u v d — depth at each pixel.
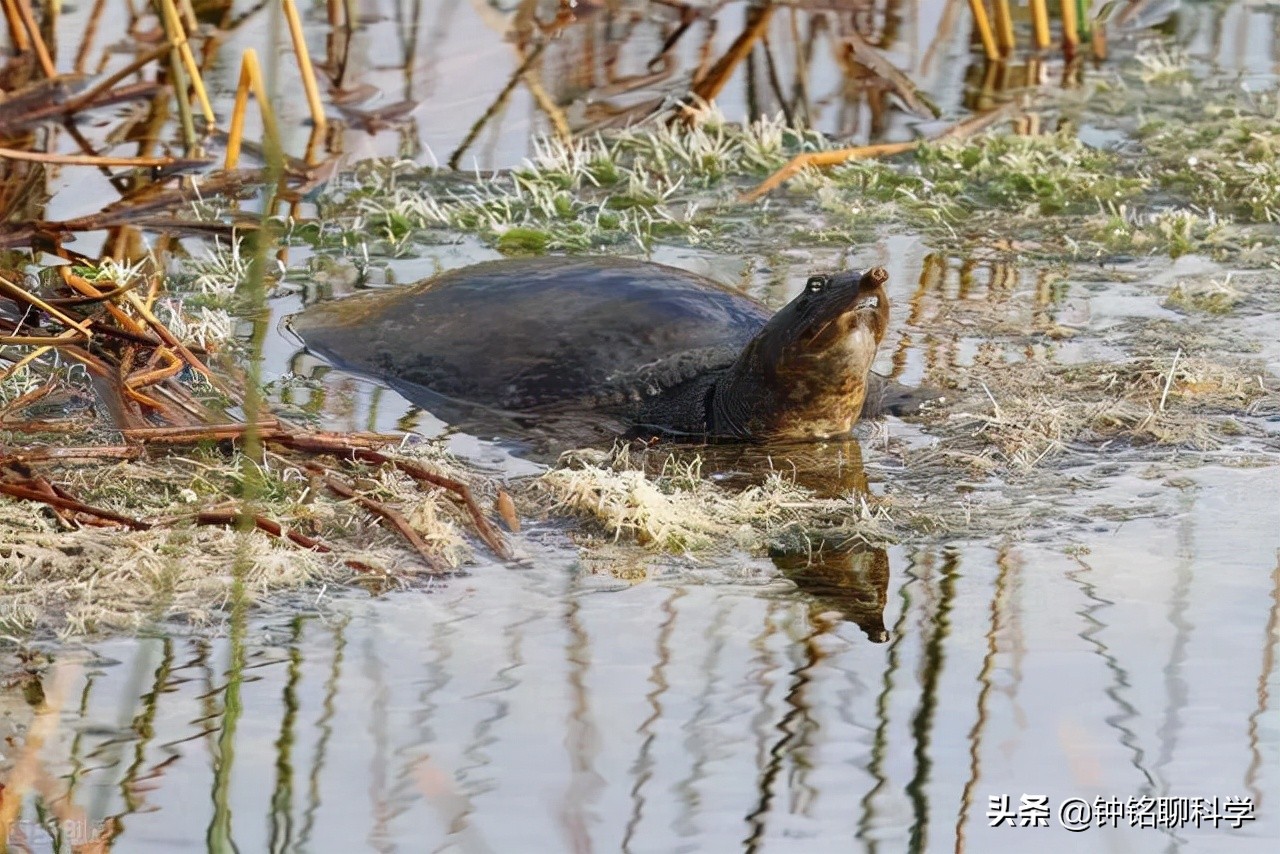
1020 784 7.55
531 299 13.25
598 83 21.06
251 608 9.27
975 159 18.28
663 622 9.15
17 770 7.61
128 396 11.71
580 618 9.20
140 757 7.76
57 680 8.47
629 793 7.48
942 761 7.72
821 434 11.97
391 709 8.20
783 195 17.70
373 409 12.38
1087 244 16.05
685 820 7.27
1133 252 15.84
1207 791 7.47
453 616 9.23
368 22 23.05
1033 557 9.88
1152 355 13.15
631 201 17.45
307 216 16.89
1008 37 22.06
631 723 8.06
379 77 21.02
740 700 8.27
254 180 17.48
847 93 20.84
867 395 12.51
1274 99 19.95
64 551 9.73
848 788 7.53
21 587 9.35
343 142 18.92
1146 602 9.22
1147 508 10.56
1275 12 23.83
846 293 11.23
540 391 12.50
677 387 12.48
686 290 13.37
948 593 9.42
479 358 12.81
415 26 22.95
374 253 16.05
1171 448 11.56
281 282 15.21
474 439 11.91
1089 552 9.92
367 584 9.63
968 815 7.32
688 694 8.33
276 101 6.14
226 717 6.54
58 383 12.34
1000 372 12.93
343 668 8.62
